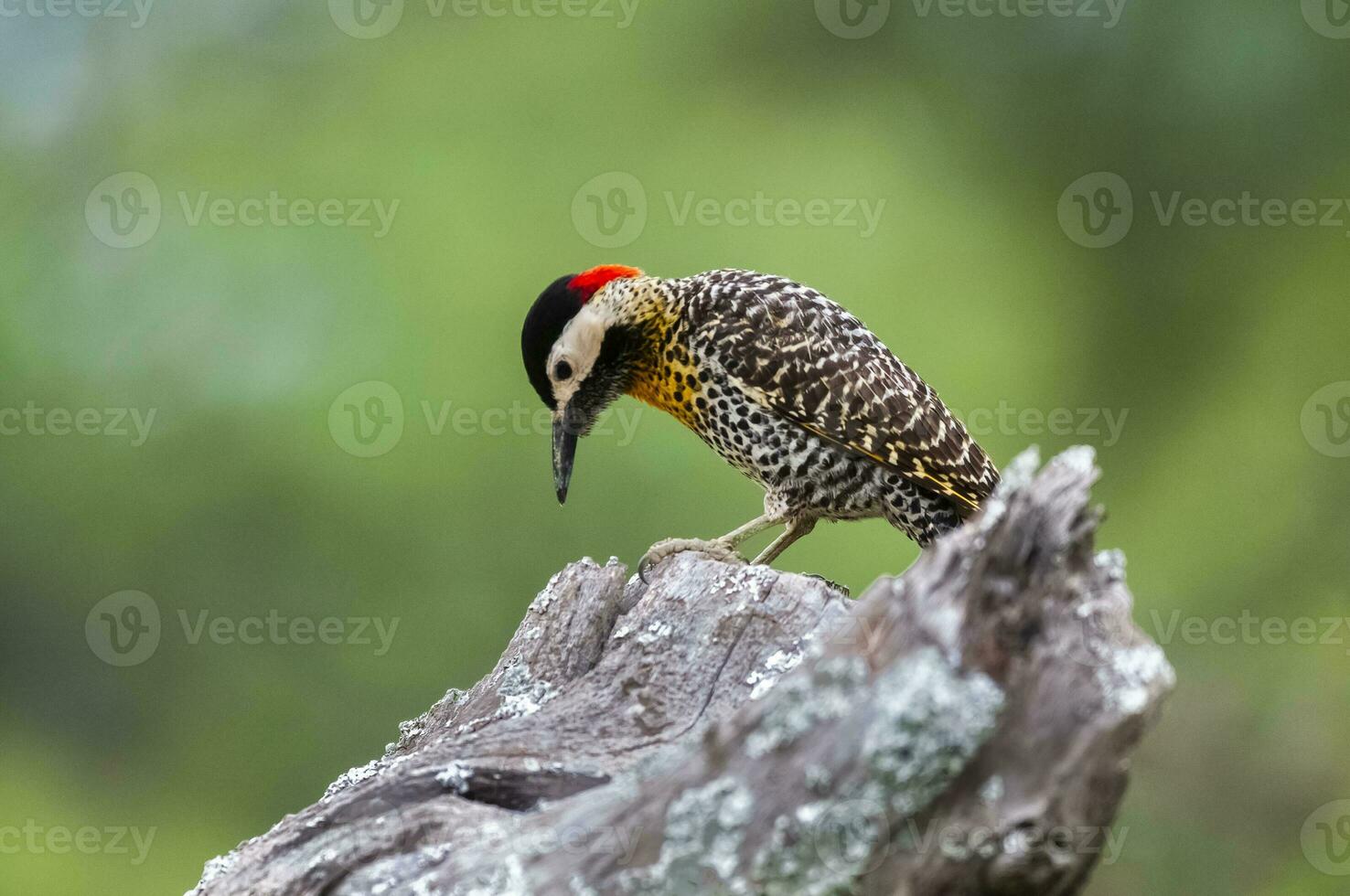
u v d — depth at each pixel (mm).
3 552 14062
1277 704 14359
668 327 8219
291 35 15312
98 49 15305
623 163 14805
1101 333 14961
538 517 13664
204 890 4902
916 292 14797
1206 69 13672
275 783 14148
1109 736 3531
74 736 14414
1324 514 14398
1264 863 14008
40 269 14414
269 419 13898
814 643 5242
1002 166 14930
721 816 3766
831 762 3662
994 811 3541
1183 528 14812
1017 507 3676
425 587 13750
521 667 5828
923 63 15047
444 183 14430
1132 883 14148
